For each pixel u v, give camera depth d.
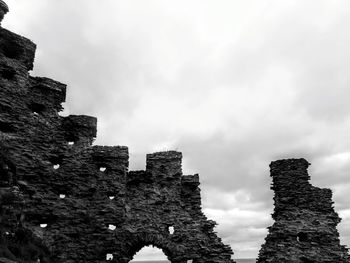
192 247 26.16
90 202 26.53
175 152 29.86
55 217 25.03
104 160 28.23
